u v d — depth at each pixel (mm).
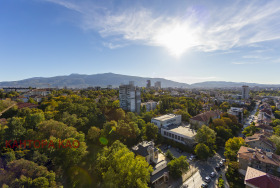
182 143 66312
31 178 29703
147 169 36438
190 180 44719
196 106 130250
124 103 112375
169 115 93812
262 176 33031
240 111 109812
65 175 40844
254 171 36344
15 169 30391
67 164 39469
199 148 53812
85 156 47688
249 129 76500
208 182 43438
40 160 37062
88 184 38750
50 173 32062
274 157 43219
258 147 54750
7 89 195125
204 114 92688
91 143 57000
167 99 134125
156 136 67688
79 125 58969
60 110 69125
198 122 85438
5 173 29578
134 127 60719
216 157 58062
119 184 33188
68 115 61094
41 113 59438
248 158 43406
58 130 46094
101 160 39438
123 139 57594
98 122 64938
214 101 167500
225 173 46938
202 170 49719
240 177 44031
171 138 71875
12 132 43188
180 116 93250
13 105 72062
